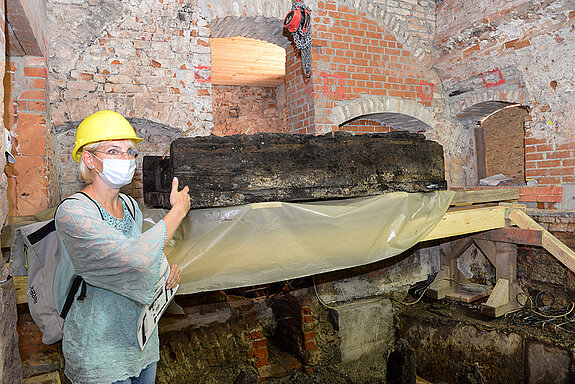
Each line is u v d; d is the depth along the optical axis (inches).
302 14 144.3
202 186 75.9
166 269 62.4
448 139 210.4
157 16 144.7
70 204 49.2
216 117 301.9
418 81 200.2
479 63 184.1
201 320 125.3
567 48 151.6
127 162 54.9
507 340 124.5
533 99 166.4
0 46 54.1
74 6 132.4
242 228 82.3
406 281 154.5
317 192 87.3
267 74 275.3
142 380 60.7
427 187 103.8
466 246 154.8
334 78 178.2
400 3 194.2
